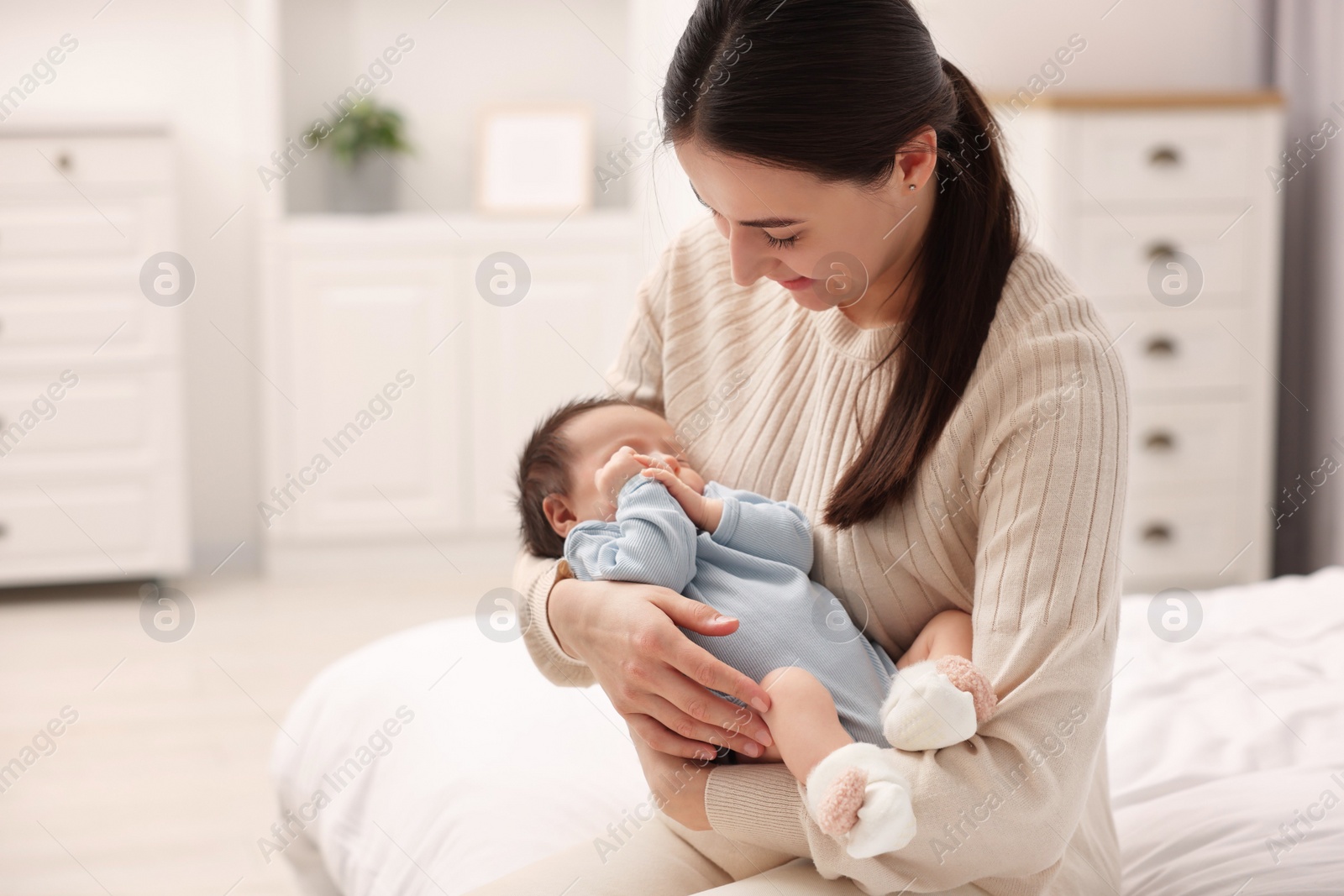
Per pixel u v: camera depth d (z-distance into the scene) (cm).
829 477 97
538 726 123
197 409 339
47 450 302
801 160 80
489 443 340
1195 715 133
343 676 141
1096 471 79
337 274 331
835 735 82
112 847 160
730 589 94
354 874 116
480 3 369
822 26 79
